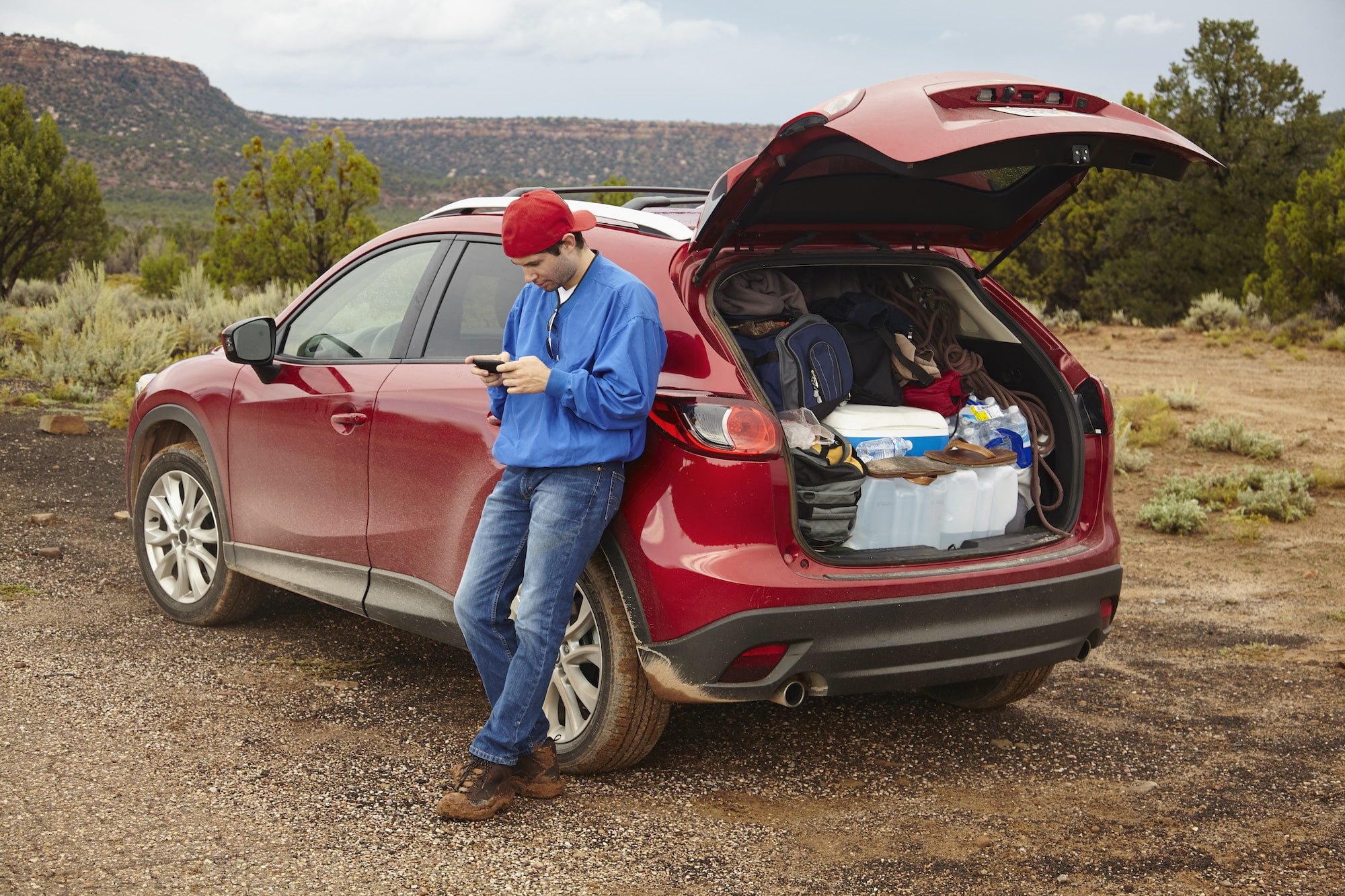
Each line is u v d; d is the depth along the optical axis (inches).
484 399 142.5
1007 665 137.5
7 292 829.8
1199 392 595.8
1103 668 198.1
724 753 150.3
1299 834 128.6
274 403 174.1
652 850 119.8
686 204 173.8
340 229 957.2
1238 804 137.6
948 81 124.9
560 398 117.4
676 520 125.3
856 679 128.3
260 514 179.5
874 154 113.3
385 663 180.4
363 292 172.6
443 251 161.9
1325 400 567.2
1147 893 113.0
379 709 159.5
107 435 372.5
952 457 143.6
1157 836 127.3
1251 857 122.0
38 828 117.0
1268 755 155.5
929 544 142.9
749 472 123.7
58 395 443.5
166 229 2247.8
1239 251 1047.0
